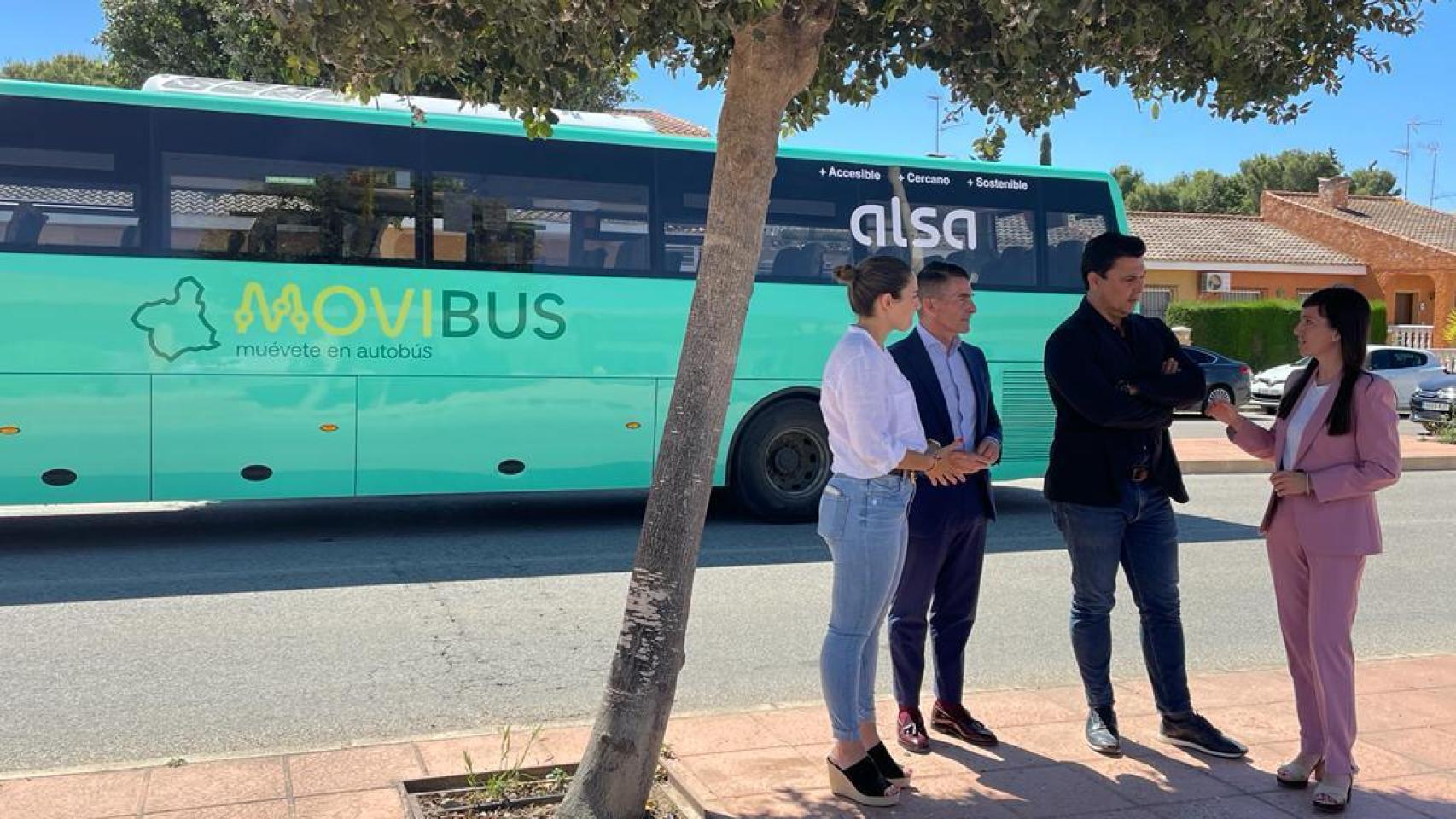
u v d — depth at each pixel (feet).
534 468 32.96
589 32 13.46
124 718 17.52
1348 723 14.01
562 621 23.57
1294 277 122.93
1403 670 20.01
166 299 29.43
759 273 35.29
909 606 15.72
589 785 12.42
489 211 32.35
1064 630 23.75
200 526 33.73
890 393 13.53
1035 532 35.50
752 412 35.40
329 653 21.03
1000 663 21.31
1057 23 13.21
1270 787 14.61
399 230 31.48
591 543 32.07
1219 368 80.38
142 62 63.82
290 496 30.71
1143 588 15.93
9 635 21.84
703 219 34.65
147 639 21.72
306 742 16.71
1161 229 125.90
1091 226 39.17
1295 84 16.61
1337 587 14.14
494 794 13.55
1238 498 44.14
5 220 28.30
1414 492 46.60
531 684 19.51
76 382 28.81
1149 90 17.04
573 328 33.17
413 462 31.78
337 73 14.44
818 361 35.81
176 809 13.09
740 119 12.39
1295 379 15.03
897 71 16.62
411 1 12.96
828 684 13.75
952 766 15.11
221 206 29.91
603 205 33.58
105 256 28.96
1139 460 15.43
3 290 28.25
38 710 17.83
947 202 37.42
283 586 26.07
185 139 29.66
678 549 12.35
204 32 63.26
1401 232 128.57
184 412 29.66
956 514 15.49
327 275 30.78
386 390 31.37
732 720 16.63
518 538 32.58
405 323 31.53
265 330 30.27
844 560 13.60
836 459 13.80
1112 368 15.11
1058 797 14.15
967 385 15.98
